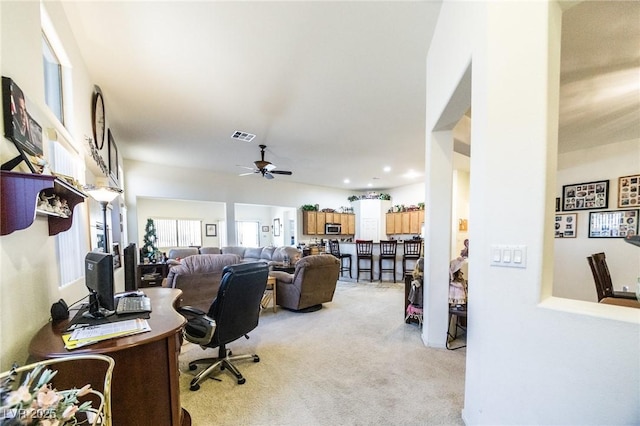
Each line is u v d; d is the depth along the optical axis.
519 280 1.36
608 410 1.13
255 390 2.07
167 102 3.34
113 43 2.27
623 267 3.82
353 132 4.35
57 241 1.73
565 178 4.45
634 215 3.74
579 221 4.27
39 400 0.73
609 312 1.15
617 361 1.11
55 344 1.15
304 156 5.84
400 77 2.84
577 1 1.32
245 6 1.92
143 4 1.88
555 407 1.26
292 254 7.07
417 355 2.64
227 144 5.02
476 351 1.54
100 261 1.41
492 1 1.44
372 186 9.85
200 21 2.05
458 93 1.93
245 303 2.24
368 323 3.62
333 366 2.44
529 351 1.33
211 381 2.20
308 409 1.85
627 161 3.83
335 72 2.74
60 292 1.70
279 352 2.73
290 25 2.10
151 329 1.30
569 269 4.36
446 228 2.79
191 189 7.01
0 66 1.08
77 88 2.23
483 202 1.47
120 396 1.22
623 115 3.06
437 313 2.83
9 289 1.10
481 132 1.49
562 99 2.72
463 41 1.74
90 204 2.48
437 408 1.85
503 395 1.41
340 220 9.83
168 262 5.87
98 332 1.24
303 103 3.38
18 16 1.24
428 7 2.03
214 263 3.62
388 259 6.94
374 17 2.06
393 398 1.96
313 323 3.63
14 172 1.03
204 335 2.08
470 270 1.62
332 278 4.38
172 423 1.33
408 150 5.38
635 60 2.15
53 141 1.63
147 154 5.69
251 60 2.53
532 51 1.33
